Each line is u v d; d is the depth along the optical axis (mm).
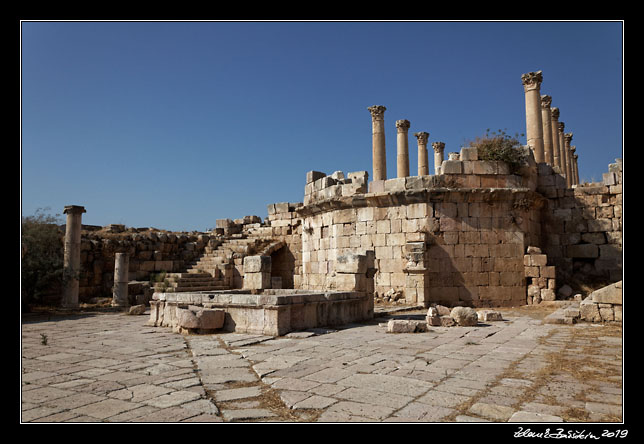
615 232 20172
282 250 29094
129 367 7895
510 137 20125
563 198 21219
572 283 20062
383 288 19891
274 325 11219
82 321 15188
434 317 12828
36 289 18266
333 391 6254
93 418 5227
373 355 8664
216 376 7211
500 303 18703
